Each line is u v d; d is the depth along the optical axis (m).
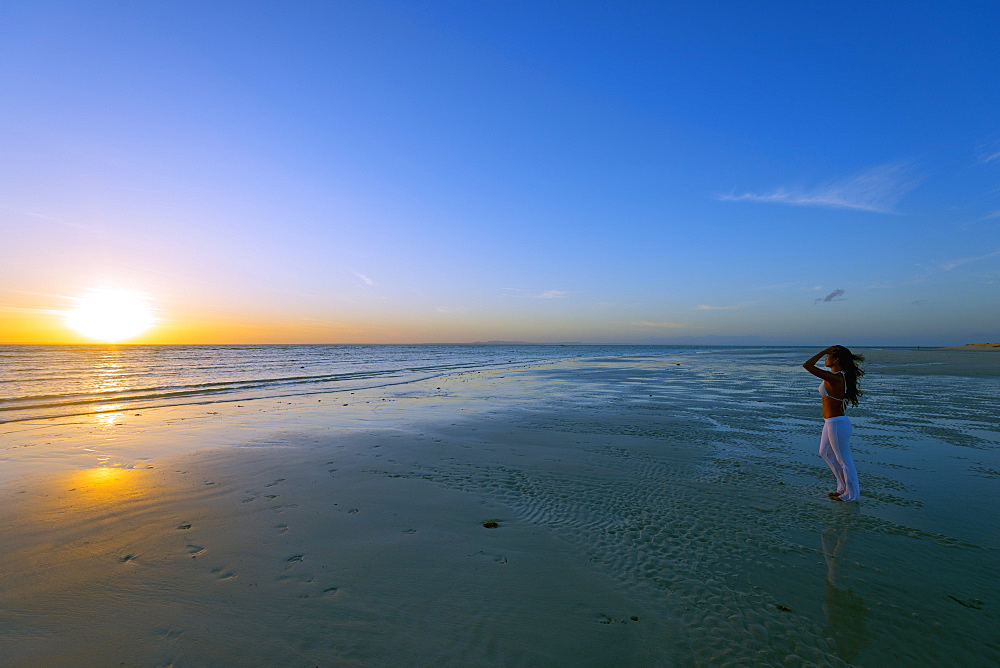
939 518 4.79
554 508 5.16
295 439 8.80
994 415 10.52
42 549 4.08
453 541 4.30
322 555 4.00
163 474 6.50
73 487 5.88
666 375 23.72
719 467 6.74
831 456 5.52
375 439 8.76
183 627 2.98
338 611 3.16
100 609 3.17
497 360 49.47
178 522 4.73
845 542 4.24
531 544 4.23
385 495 5.61
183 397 15.94
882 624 3.03
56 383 21.09
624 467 6.78
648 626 3.02
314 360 48.59
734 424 9.96
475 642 2.85
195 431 9.62
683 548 4.13
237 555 3.99
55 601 3.26
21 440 8.77
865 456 7.09
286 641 2.85
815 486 5.86
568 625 3.03
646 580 3.59
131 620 3.05
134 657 2.70
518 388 18.14
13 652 2.72
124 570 3.71
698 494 5.57
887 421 9.82
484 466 6.88
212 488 5.87
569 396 15.22
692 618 3.11
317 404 13.91
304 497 5.54
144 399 15.35
